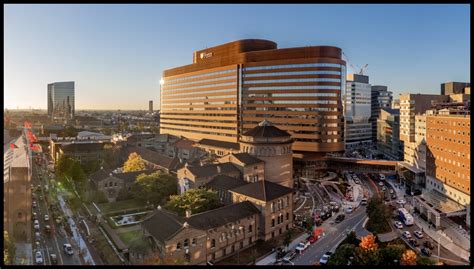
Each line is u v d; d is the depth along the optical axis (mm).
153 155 168875
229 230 84562
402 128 195500
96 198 123125
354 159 187125
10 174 92750
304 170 182250
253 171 131000
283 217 98438
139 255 75375
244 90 199500
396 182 171125
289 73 183125
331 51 177375
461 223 103625
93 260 79125
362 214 117625
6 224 91125
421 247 90312
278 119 186750
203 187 115250
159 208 87250
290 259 81875
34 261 77875
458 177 121188
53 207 117875
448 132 128375
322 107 176500
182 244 74000
